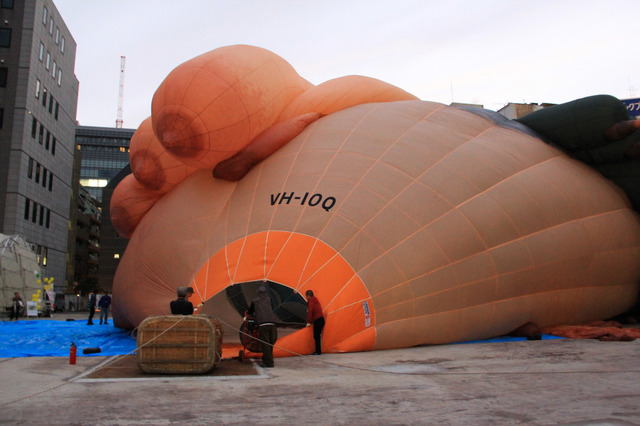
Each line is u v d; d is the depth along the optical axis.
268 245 9.52
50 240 46.38
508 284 9.95
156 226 11.88
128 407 4.46
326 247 9.29
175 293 10.68
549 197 10.84
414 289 9.16
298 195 10.18
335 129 11.55
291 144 11.59
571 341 9.71
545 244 10.41
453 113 12.27
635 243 11.90
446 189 10.15
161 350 6.45
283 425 3.86
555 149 12.26
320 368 6.90
